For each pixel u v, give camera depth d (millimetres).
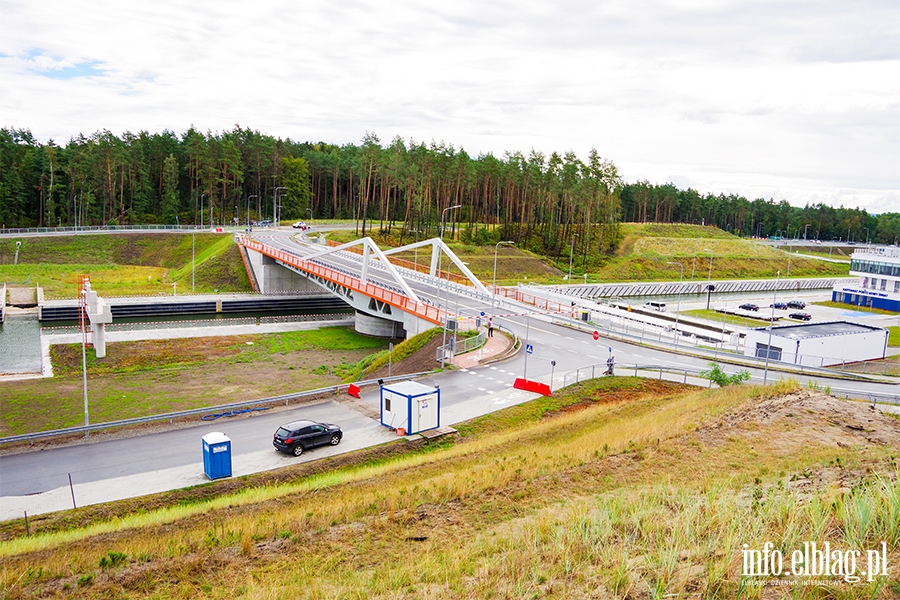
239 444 31469
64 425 37750
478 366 46219
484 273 114375
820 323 62344
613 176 147375
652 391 40781
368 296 66312
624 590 11953
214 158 141750
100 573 16688
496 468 23828
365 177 130125
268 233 122750
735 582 11453
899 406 37594
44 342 60062
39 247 107750
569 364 47344
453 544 16984
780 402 30953
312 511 20766
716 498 17125
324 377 52375
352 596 14023
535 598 12477
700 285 134250
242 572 16344
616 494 19625
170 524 21219
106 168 132125
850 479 18422
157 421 34406
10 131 149375
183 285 95375
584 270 133125
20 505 24609
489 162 140500
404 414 32906
